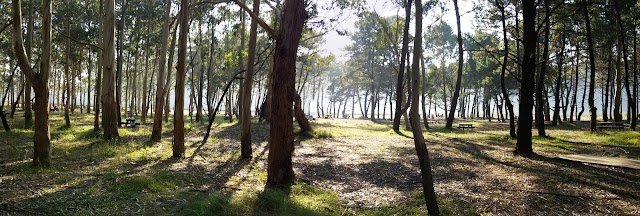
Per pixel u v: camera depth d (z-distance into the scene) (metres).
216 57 37.34
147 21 30.92
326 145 16.56
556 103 32.25
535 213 6.41
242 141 12.35
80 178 8.02
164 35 17.20
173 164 10.66
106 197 6.44
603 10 21.91
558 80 32.00
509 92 46.72
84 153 11.98
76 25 25.81
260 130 21.95
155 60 38.88
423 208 6.72
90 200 6.22
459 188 8.23
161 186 7.42
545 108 41.38
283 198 6.96
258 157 12.55
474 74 48.12
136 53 33.88
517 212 6.46
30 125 20.61
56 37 25.73
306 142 17.67
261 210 6.44
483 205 6.86
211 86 41.88
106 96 15.63
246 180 8.99
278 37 8.13
